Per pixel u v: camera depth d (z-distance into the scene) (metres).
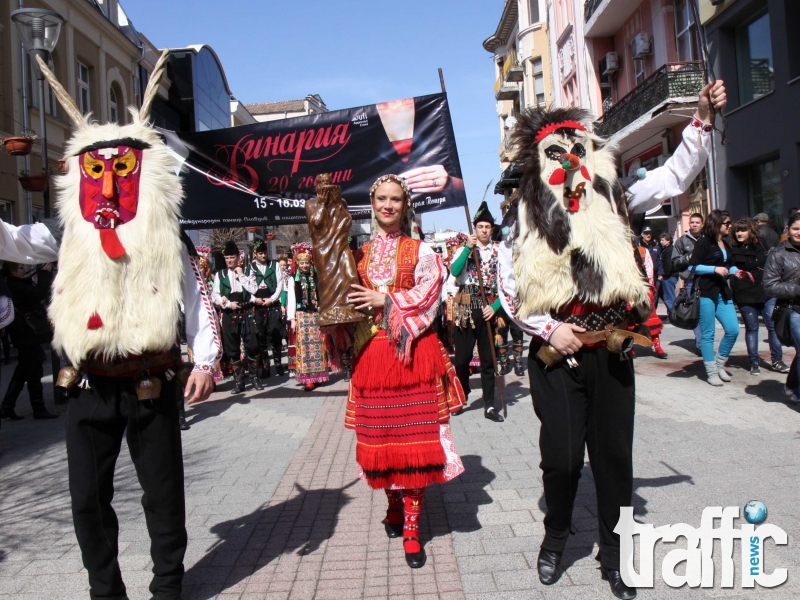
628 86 21.30
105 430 2.82
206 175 8.16
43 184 8.78
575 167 2.87
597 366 2.93
